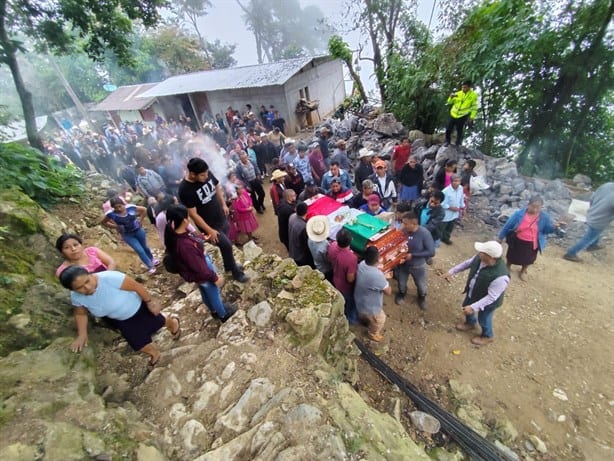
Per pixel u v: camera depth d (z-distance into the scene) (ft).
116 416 7.84
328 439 7.43
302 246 15.78
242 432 7.92
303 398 8.52
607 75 25.03
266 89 53.06
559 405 12.18
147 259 16.37
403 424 11.29
